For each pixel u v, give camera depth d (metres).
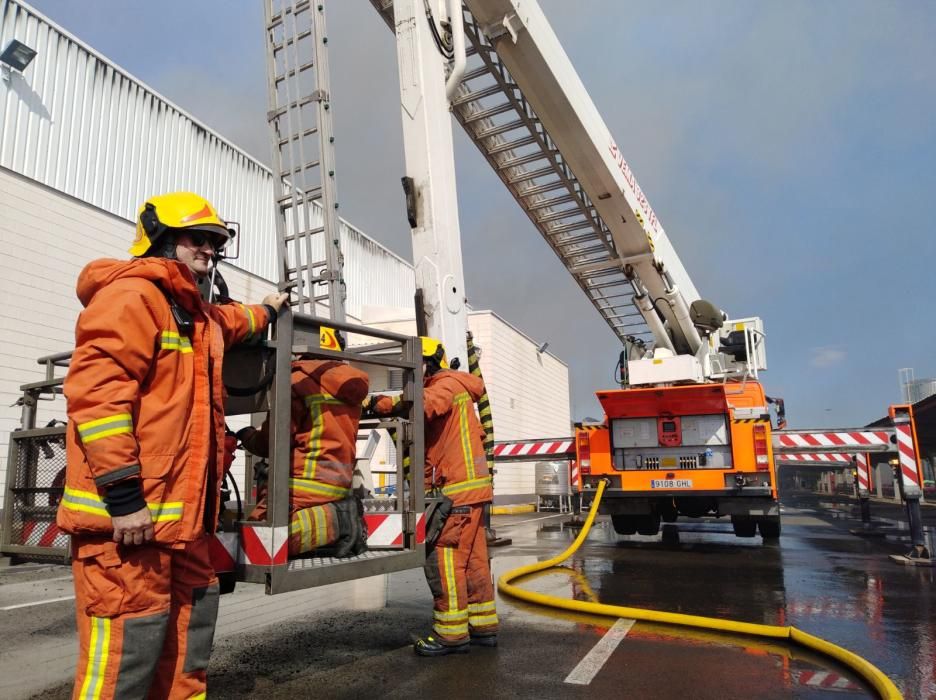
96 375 1.77
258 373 2.48
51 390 3.34
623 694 2.98
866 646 3.71
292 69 5.30
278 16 5.48
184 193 2.27
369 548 3.09
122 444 1.74
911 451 7.21
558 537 10.05
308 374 2.82
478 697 2.95
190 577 2.06
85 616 1.85
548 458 11.04
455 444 3.74
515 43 7.45
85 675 1.79
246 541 2.42
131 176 11.89
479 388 4.01
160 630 1.87
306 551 2.74
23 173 9.80
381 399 3.38
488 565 3.85
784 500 26.70
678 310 10.46
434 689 3.06
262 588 5.83
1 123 9.58
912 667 3.32
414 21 6.03
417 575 6.48
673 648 3.73
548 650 3.70
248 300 14.31
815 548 8.26
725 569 6.57
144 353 1.84
